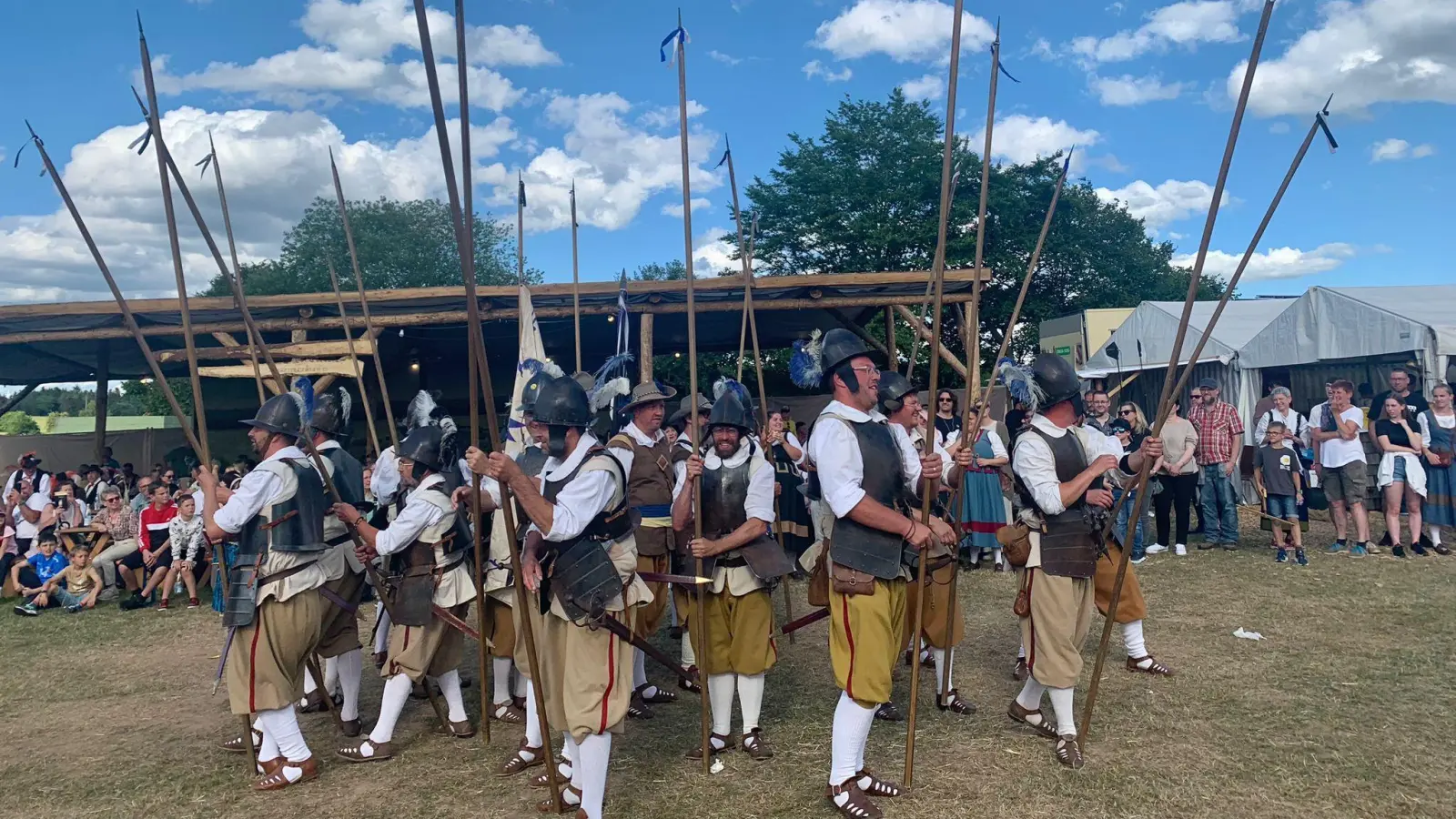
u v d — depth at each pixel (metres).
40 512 10.09
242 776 4.20
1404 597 6.74
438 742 4.57
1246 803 3.52
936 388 3.55
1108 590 5.12
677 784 3.92
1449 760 3.86
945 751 4.15
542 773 4.07
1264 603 6.72
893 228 25.25
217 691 5.74
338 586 4.48
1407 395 8.95
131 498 11.53
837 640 3.56
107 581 9.21
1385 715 4.39
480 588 4.28
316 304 10.92
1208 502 9.21
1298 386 12.45
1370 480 11.07
